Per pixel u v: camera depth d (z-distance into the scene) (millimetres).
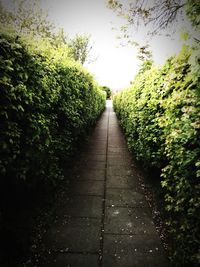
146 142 5164
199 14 2629
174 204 3105
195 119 2490
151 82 5070
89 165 6914
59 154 5277
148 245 3275
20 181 3572
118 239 3410
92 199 4699
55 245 3256
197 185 2371
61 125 5457
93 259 2996
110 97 48938
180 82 3309
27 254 3045
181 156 2691
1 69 2861
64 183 5461
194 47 2734
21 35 3594
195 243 2404
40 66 3865
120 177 5926
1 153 2857
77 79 7031
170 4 4203
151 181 5520
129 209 4301
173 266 2836
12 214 3625
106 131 13016
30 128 3516
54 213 4117
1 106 2803
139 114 5895
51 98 4328
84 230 3625
